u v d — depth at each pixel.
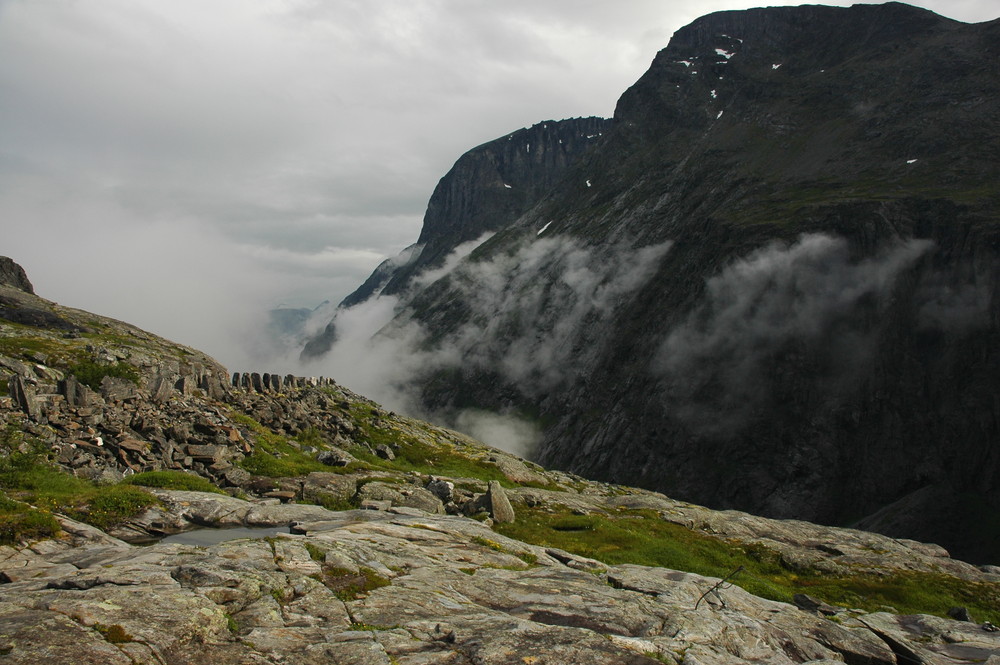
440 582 20.00
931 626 30.44
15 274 60.28
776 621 23.06
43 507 24.19
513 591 20.38
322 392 63.88
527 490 48.59
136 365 43.84
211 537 24.72
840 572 40.88
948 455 138.62
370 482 37.44
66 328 50.31
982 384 139.12
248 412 47.62
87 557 19.70
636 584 23.39
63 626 12.69
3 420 29.97
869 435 149.00
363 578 18.94
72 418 33.00
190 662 12.78
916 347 153.50
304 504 31.14
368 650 14.05
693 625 19.59
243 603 15.79
